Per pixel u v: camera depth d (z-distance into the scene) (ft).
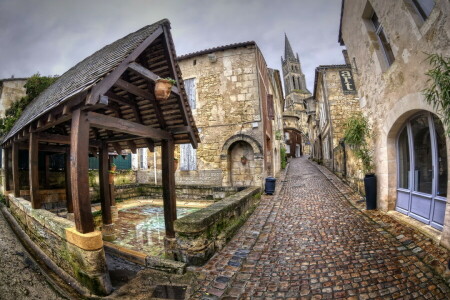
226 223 16.49
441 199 13.24
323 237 15.34
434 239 12.27
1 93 39.37
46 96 20.48
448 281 9.23
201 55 36.42
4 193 27.81
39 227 14.57
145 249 16.28
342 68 49.01
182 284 10.53
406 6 14.15
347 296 9.23
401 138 17.78
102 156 18.67
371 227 16.26
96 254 9.73
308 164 80.02
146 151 41.65
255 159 33.65
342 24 26.73
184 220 12.61
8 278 11.27
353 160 29.04
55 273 11.81
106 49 17.51
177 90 14.10
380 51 19.16
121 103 15.85
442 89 9.93
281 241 15.26
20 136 18.72
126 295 9.67
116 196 35.96
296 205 24.90
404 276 10.14
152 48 13.83
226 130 35.04
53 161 31.42
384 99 18.26
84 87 9.46
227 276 11.12
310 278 10.70
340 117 48.44
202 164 36.04
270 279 10.87
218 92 35.63
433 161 13.87
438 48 11.67
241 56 35.19
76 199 9.95
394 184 18.40
